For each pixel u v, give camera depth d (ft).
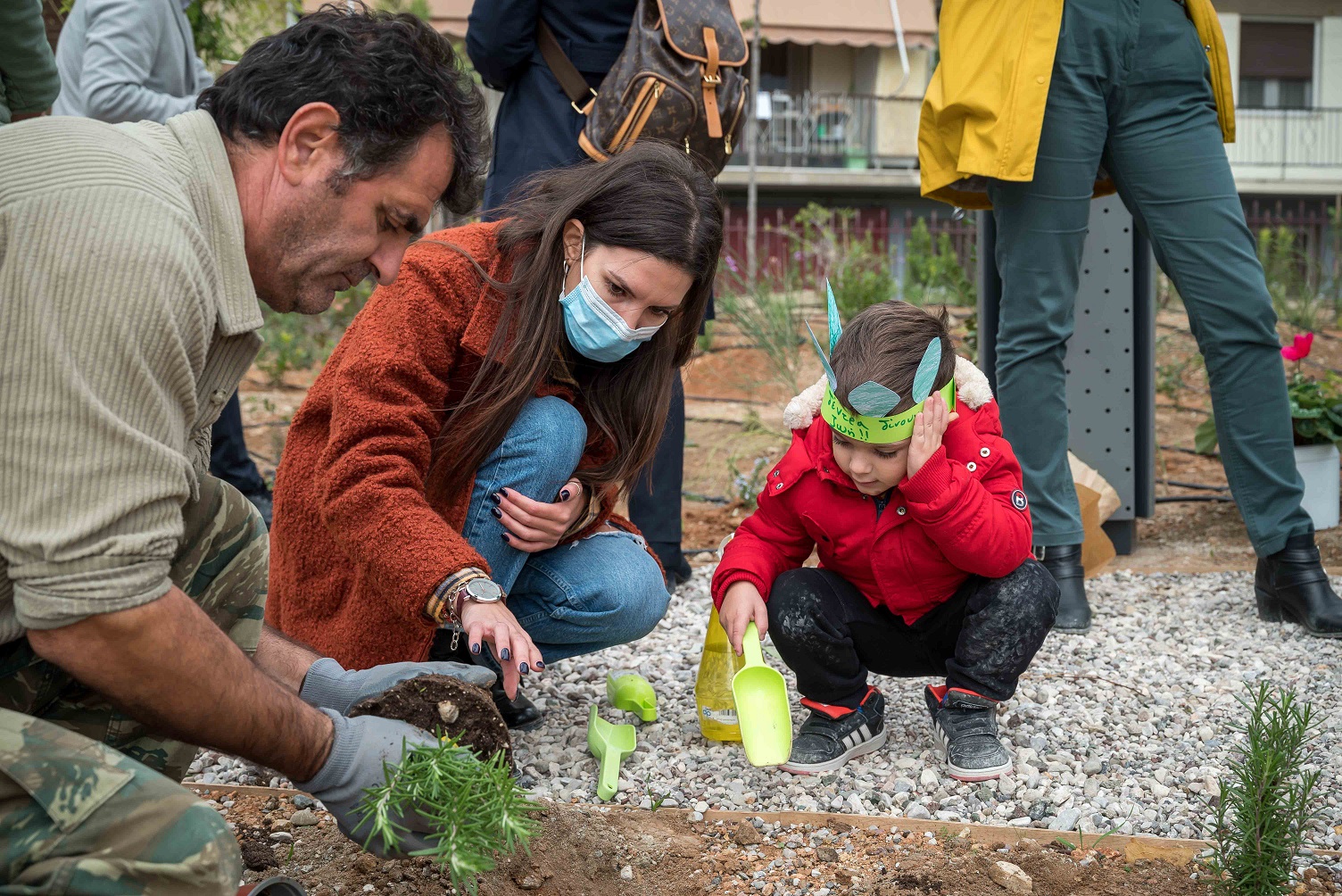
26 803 4.17
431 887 6.02
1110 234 12.84
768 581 7.89
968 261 25.93
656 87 10.54
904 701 8.91
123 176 4.25
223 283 4.67
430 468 7.29
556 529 7.50
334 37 4.77
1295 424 13.48
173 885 4.20
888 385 7.00
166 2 11.67
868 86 60.29
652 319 7.16
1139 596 11.58
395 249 5.23
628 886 6.17
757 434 18.22
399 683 5.57
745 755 7.91
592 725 7.81
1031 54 10.23
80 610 4.02
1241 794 6.15
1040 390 10.87
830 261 30.27
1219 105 10.88
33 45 7.87
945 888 6.15
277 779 7.48
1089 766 7.61
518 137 11.37
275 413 20.26
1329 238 43.09
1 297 3.99
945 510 7.04
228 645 4.54
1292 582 10.41
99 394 4.07
